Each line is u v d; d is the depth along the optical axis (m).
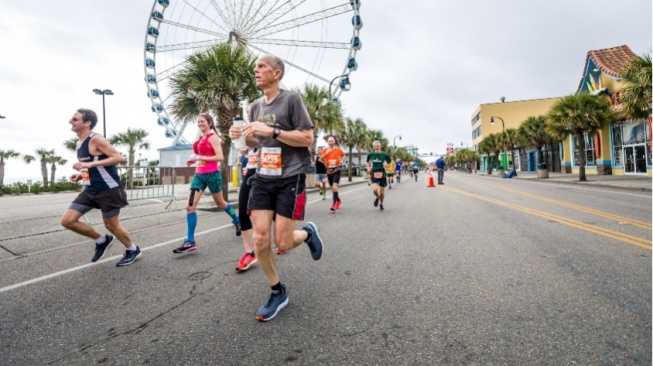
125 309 2.51
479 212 7.35
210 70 10.21
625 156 22.16
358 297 2.67
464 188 15.98
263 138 2.44
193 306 2.55
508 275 3.12
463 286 2.86
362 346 1.95
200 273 3.34
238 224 5.00
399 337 2.04
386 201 10.36
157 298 2.71
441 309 2.42
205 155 4.29
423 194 12.77
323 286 2.93
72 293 2.84
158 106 24.72
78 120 3.44
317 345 1.97
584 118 17.70
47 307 2.56
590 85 23.86
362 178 37.81
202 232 5.47
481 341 1.98
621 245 4.20
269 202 2.38
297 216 2.39
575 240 4.51
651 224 5.58
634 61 13.13
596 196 10.71
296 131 2.30
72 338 2.10
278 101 2.44
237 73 10.32
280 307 2.41
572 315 2.28
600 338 1.98
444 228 5.54
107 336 2.12
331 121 18.91
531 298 2.58
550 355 1.82
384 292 2.76
